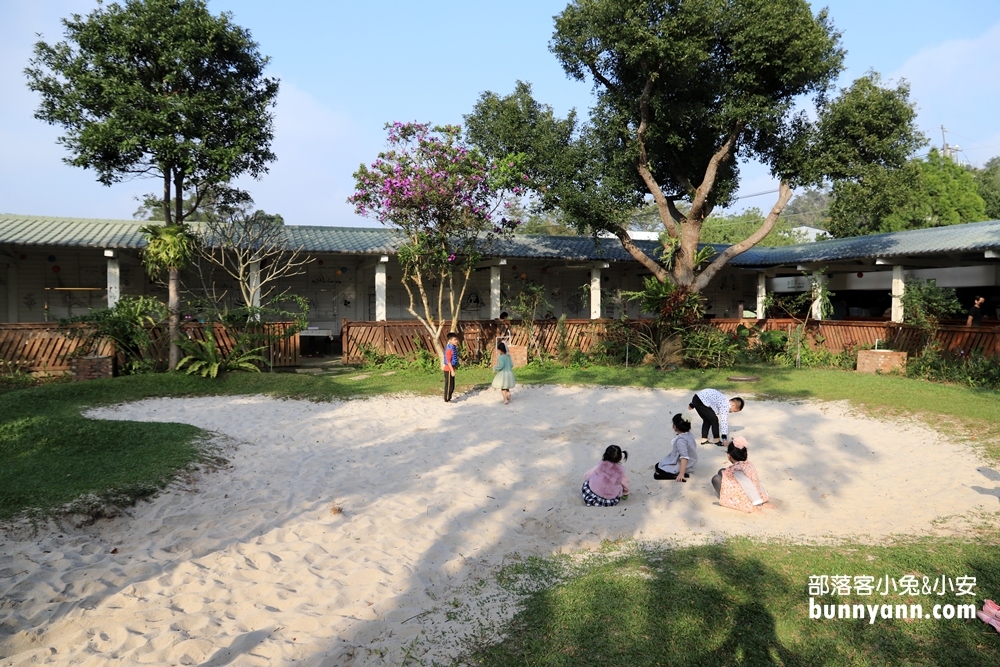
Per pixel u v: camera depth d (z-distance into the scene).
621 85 17.56
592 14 15.66
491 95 18.34
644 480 7.79
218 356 15.17
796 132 17.80
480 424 11.02
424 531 6.25
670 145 18.58
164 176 16.42
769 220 18.06
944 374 14.86
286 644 4.10
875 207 16.66
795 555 5.23
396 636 4.20
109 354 15.19
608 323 19.83
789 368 17.34
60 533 5.91
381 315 20.02
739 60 16.00
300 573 5.26
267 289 21.91
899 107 16.06
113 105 14.71
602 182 17.52
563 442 9.70
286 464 8.49
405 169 15.81
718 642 3.93
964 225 20.20
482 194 16.55
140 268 20.34
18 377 14.37
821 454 8.86
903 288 18.91
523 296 19.77
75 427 8.87
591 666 3.72
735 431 10.23
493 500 7.15
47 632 4.25
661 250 23.31
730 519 6.36
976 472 7.93
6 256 18.58
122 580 5.07
